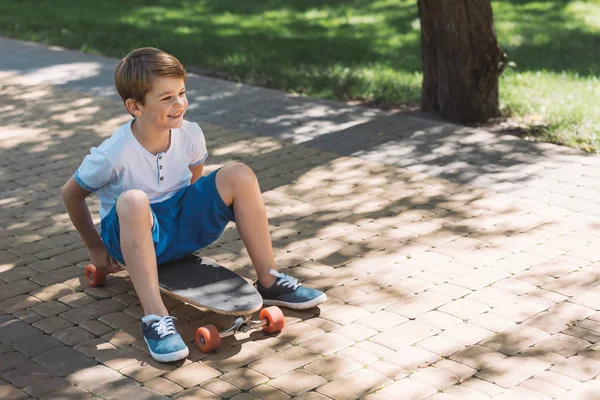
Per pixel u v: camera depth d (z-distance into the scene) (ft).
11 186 20.42
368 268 15.61
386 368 12.19
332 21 44.29
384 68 33.19
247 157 22.22
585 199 18.78
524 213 18.07
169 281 13.41
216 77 31.83
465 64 25.14
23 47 36.58
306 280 15.19
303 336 13.19
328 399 11.43
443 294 14.47
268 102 27.73
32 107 27.27
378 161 21.70
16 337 13.33
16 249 16.81
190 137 14.19
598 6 47.21
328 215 18.25
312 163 21.67
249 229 13.85
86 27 41.52
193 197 13.70
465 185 19.85
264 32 40.98
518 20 43.60
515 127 24.79
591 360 12.27
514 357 12.42
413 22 43.55
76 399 11.59
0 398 11.60
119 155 13.46
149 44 37.22
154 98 13.02
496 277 15.06
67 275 15.61
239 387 11.80
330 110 26.66
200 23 43.50
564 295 14.33
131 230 12.84
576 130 23.91
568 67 33.53
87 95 28.71
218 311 12.64
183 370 12.29
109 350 12.91
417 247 16.46
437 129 24.34
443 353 12.58
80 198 14.06
